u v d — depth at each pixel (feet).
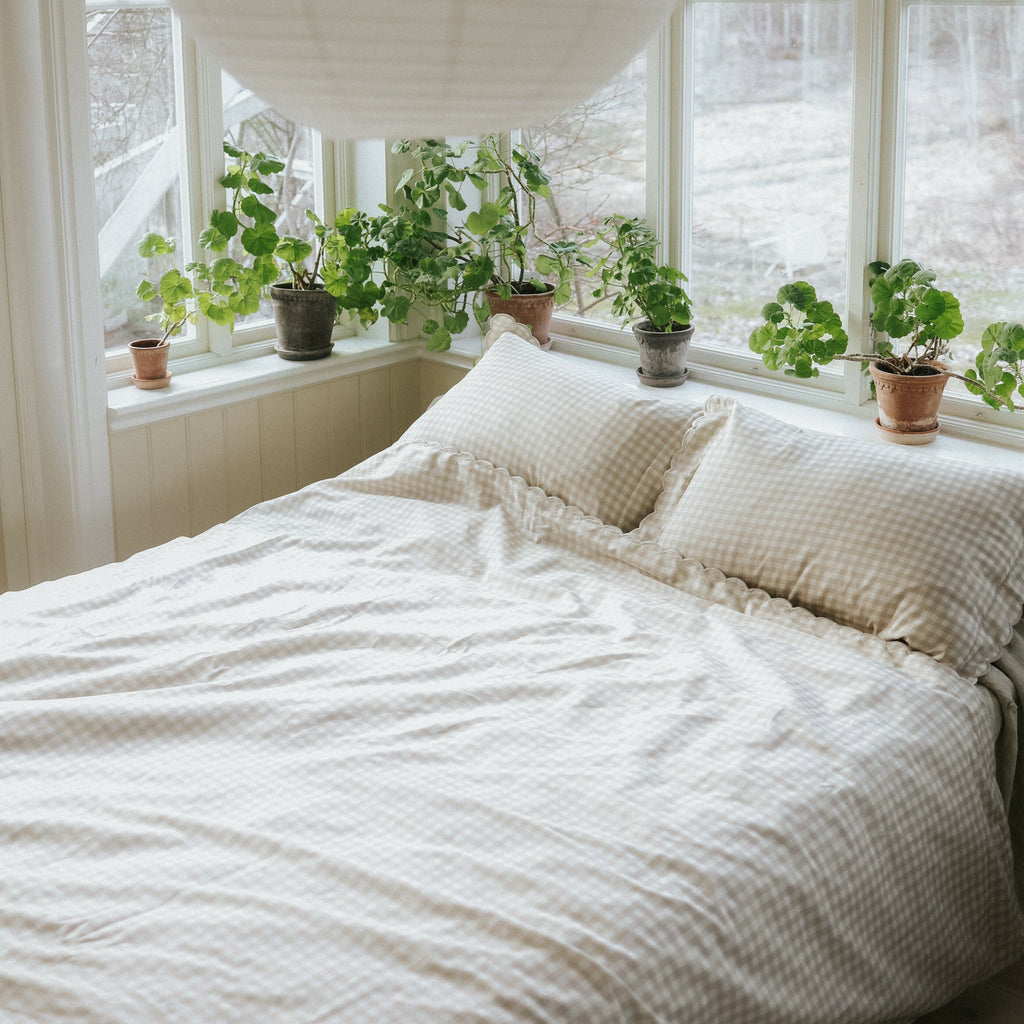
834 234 10.32
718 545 8.27
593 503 9.05
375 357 12.42
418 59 2.99
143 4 10.59
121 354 11.14
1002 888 7.23
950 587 7.43
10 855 5.88
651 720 6.84
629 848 5.88
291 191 12.04
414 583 8.51
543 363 9.96
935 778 6.83
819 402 10.61
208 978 5.13
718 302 11.28
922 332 9.53
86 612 8.13
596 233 11.84
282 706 6.98
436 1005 5.05
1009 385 8.96
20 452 10.60
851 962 6.32
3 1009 5.03
